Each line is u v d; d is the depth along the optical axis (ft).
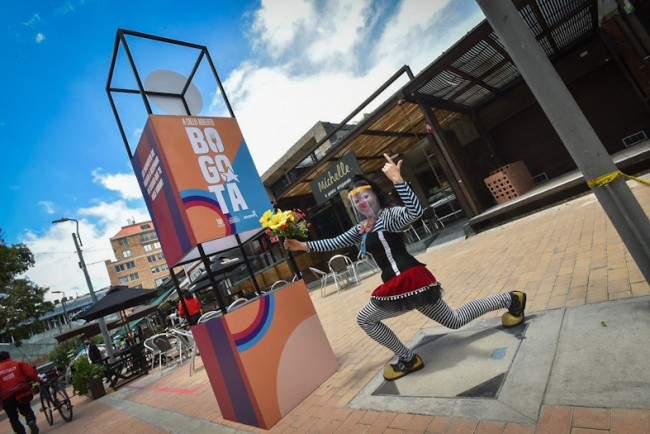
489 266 15.46
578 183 20.93
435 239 32.30
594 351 6.03
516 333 7.91
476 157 31.55
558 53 27.37
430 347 9.20
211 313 17.56
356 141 32.01
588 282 9.27
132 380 28.14
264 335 9.29
